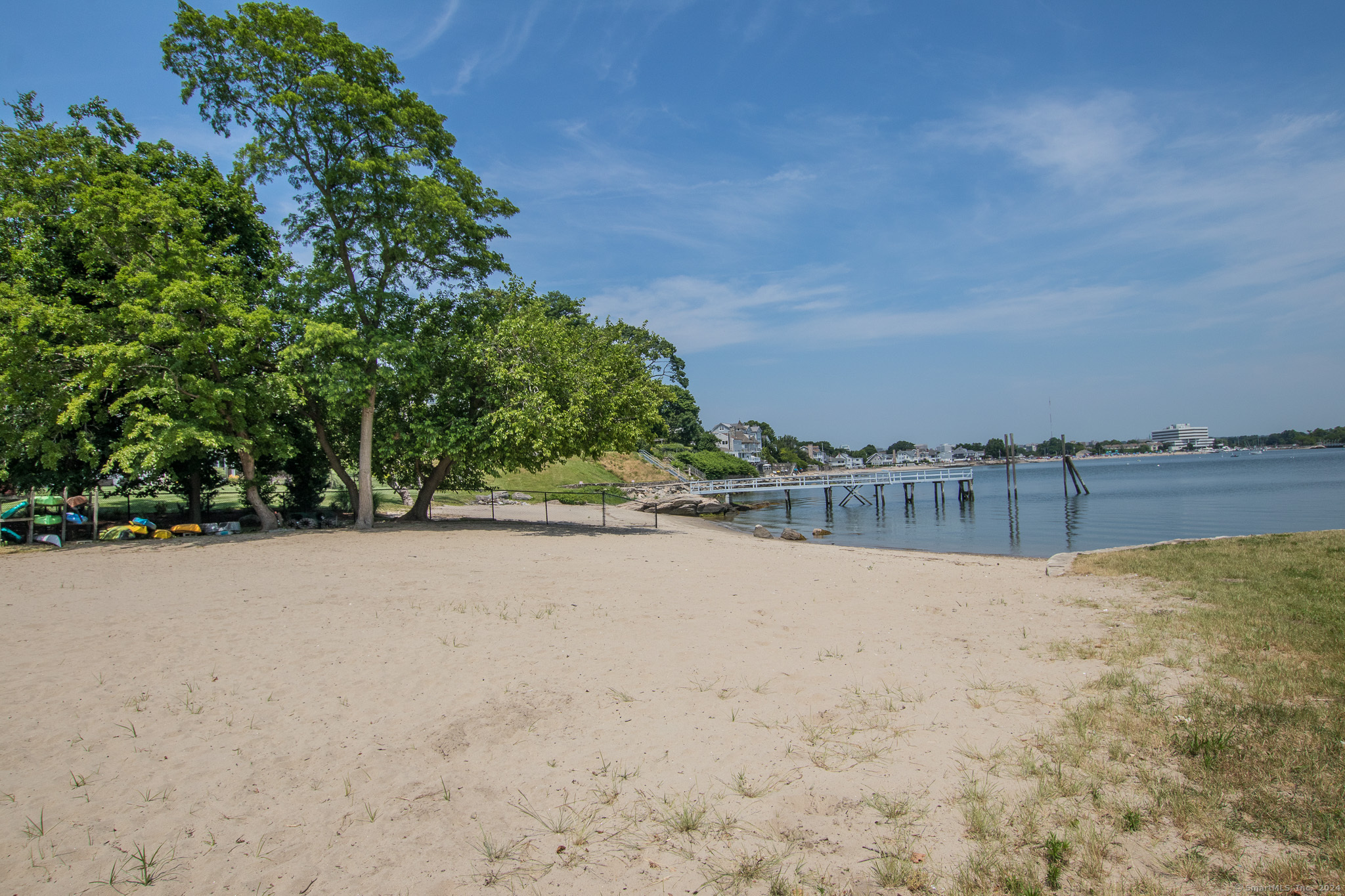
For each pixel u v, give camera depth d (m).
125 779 4.81
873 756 5.07
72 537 20.86
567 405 23.16
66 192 19.08
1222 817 4.05
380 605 10.38
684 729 5.63
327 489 34.56
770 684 6.71
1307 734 5.03
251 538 20.11
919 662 7.37
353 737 5.51
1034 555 25.75
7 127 18.78
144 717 5.89
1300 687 5.98
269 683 6.75
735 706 6.15
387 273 23.41
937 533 35.88
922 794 4.50
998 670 7.00
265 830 4.18
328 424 24.03
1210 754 4.74
